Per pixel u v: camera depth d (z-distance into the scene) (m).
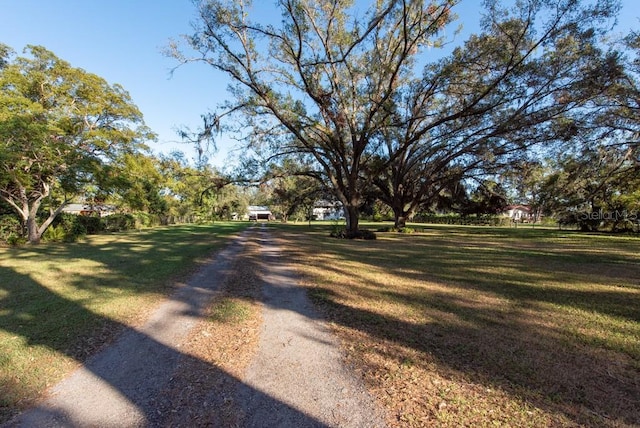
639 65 14.70
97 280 7.38
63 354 3.58
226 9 13.12
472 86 14.68
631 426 2.38
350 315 4.94
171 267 9.06
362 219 65.62
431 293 6.27
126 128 19.19
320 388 2.93
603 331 4.29
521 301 5.71
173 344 3.91
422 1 12.60
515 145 19.61
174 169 21.77
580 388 2.90
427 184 25.95
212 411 2.60
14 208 17.83
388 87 16.03
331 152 18.86
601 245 15.73
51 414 2.55
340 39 16.09
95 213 26.47
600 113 16.33
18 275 7.95
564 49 12.80
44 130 13.85
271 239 18.97
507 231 28.14
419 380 3.05
